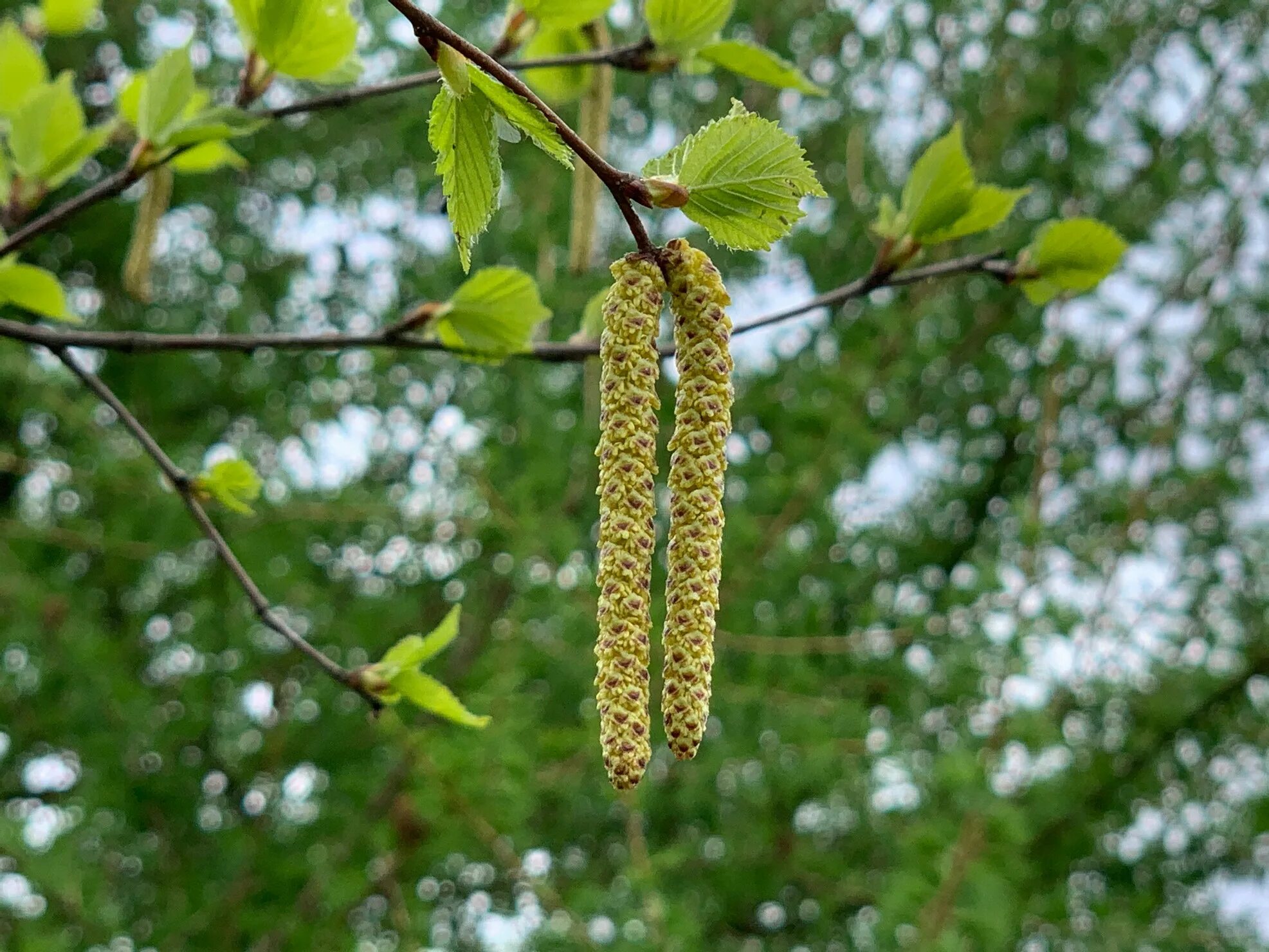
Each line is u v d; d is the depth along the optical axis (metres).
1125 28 7.92
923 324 7.12
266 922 6.28
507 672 5.92
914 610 6.40
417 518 6.86
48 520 7.25
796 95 8.25
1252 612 7.80
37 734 6.86
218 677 7.00
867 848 7.25
